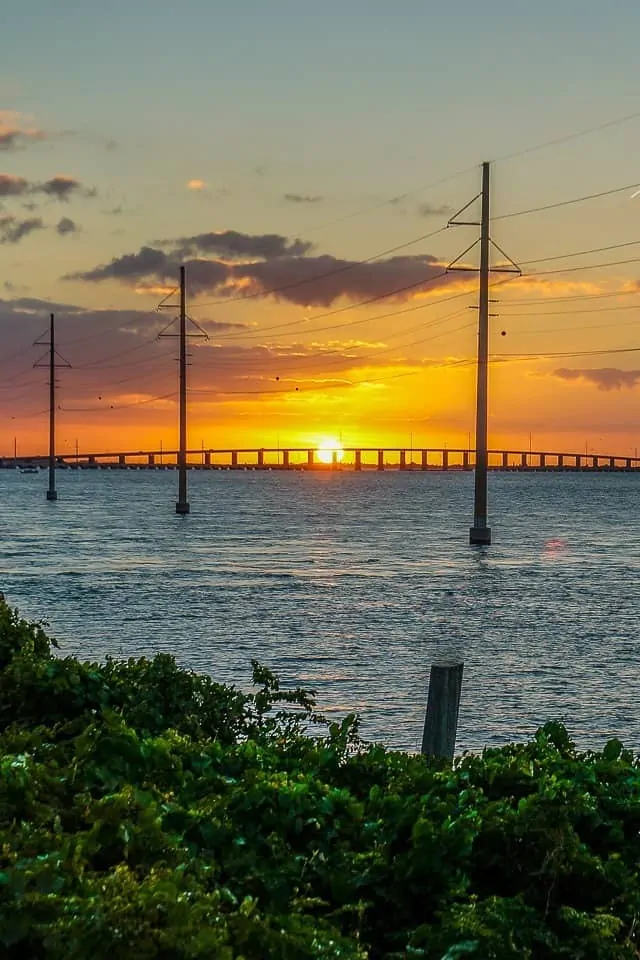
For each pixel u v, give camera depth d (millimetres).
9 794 5820
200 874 5438
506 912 5824
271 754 7926
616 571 48188
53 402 135625
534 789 7387
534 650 26797
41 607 33688
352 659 25016
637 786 7613
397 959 5645
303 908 5801
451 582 42938
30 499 150750
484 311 64562
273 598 36688
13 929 4473
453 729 10680
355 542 67000
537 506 147750
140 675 10031
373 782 7641
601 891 6398
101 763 6805
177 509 99938
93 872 5090
